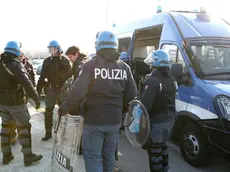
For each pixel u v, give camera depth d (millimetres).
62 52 4836
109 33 2494
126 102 2742
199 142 3803
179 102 4164
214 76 3992
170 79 3131
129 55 6301
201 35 4508
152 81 2982
